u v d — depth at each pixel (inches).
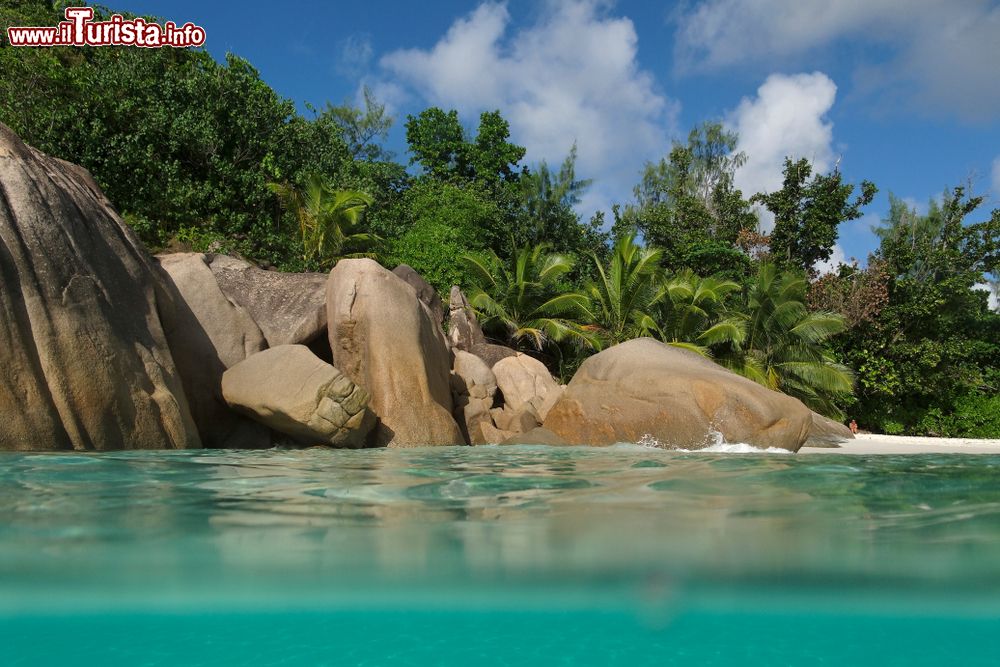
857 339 1059.3
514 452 329.1
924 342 1015.0
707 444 372.5
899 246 1137.4
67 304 302.4
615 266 973.2
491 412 550.3
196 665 112.7
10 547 119.5
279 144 900.0
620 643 131.6
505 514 143.6
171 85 814.5
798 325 902.4
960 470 229.0
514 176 1552.7
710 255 1245.1
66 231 321.4
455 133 1545.3
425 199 1205.7
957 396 1035.9
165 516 138.8
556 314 1043.3
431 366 462.9
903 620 140.9
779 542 126.8
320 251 836.6
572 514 143.6
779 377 909.2
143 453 281.4
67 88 799.1
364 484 187.3
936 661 118.6
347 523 134.3
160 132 781.9
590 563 128.0
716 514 144.0
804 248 1284.4
